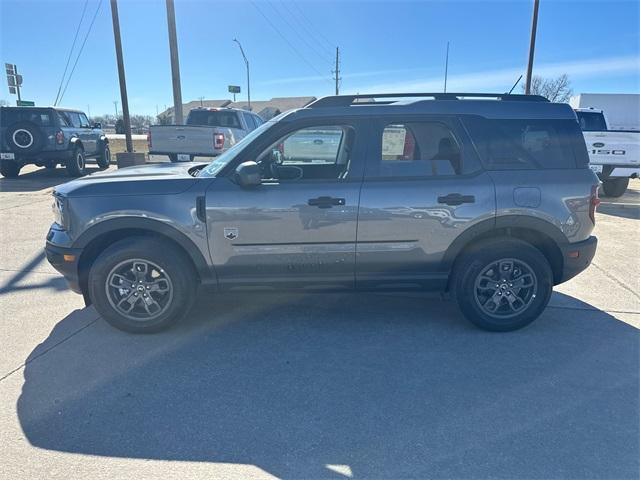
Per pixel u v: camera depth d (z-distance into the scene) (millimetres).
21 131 13008
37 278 5371
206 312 4469
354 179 3842
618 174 10672
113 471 2439
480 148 3893
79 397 3088
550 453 2578
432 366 3496
